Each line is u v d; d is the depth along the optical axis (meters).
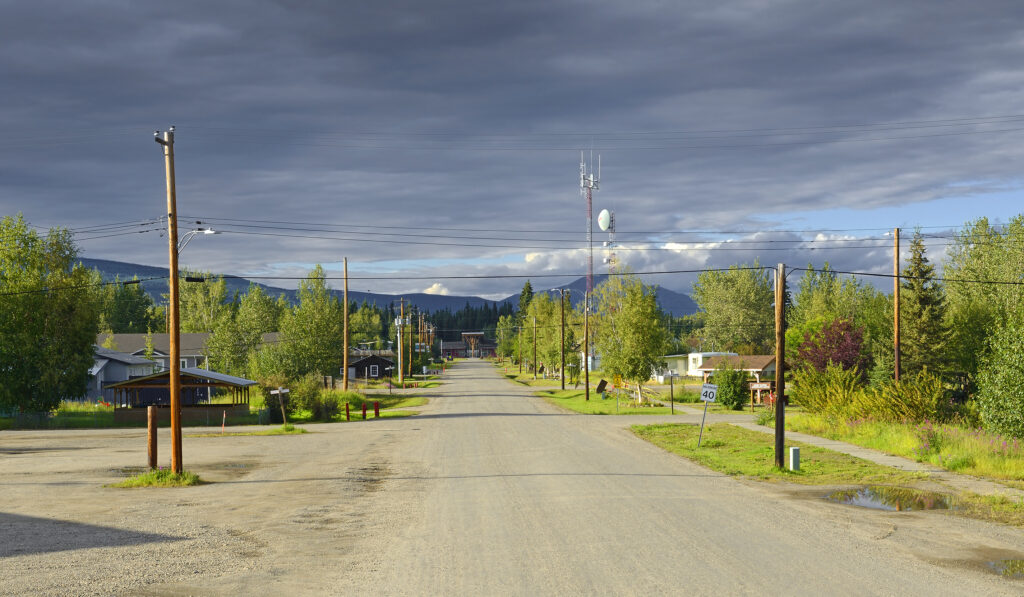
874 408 36.47
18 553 12.71
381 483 21.73
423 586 10.32
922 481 21.00
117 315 137.50
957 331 52.88
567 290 85.75
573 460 26.58
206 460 28.59
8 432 43.97
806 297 106.94
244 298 86.50
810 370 46.16
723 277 122.94
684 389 76.44
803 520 15.29
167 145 23.89
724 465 24.92
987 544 13.03
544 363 125.56
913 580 10.59
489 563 11.63
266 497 19.30
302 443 35.28
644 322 63.03
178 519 16.08
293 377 67.25
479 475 23.06
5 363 51.91
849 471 23.16
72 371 53.44
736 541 13.21
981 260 64.50
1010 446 24.56
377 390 89.12
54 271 54.69
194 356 91.81
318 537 13.95
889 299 66.38
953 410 35.62
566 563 11.59
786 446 30.20
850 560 11.77
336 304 85.94
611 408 56.91
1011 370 25.98
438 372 151.12
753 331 119.44
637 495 18.77
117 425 49.75
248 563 11.82
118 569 11.46
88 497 19.61
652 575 10.82
